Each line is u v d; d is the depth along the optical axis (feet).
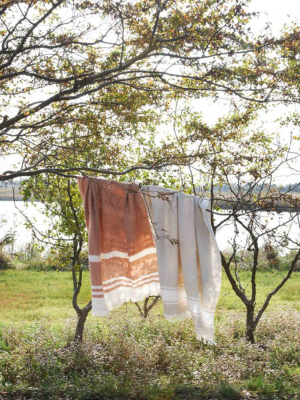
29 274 45.21
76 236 18.49
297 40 13.43
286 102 14.11
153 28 12.85
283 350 18.38
